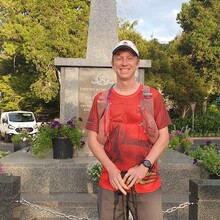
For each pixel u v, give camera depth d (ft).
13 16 90.22
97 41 29.32
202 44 102.68
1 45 98.32
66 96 28.32
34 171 22.22
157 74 94.84
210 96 116.06
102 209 10.70
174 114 104.99
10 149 58.29
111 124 10.50
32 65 94.89
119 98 10.53
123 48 10.39
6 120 72.59
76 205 20.12
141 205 10.44
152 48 96.12
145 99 10.46
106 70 28.43
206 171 22.44
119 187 9.70
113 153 10.49
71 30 85.97
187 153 29.30
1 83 99.86
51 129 24.61
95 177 21.61
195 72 101.40
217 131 91.25
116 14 29.68
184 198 21.09
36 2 86.22
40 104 102.06
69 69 28.30
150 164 10.00
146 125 10.37
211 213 13.41
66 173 22.31
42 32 84.94
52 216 19.74
